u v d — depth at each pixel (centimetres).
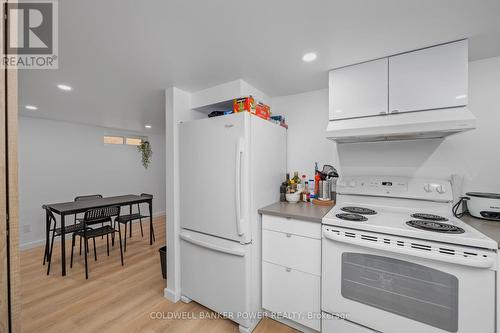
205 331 164
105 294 213
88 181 413
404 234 119
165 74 177
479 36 126
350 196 187
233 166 163
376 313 129
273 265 167
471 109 156
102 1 96
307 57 150
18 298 61
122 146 470
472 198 144
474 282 105
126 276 249
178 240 204
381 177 176
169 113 205
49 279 242
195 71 172
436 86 135
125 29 117
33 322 174
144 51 141
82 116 335
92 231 274
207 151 178
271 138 195
